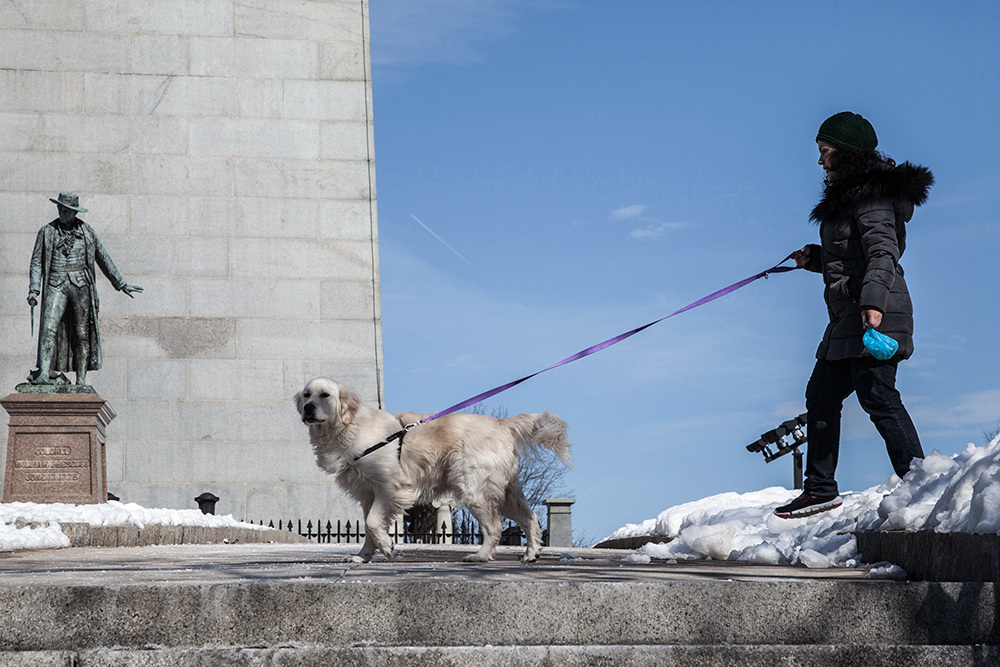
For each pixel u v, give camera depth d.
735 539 7.42
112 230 22.59
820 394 6.88
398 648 4.21
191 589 4.29
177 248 22.70
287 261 23.02
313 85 23.80
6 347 21.83
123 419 21.83
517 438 7.41
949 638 4.46
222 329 22.52
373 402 22.70
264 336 22.62
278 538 18.02
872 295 6.26
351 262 23.22
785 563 6.55
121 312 22.27
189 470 21.84
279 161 23.39
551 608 4.42
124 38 23.36
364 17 24.28
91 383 21.88
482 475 7.18
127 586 4.28
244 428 22.19
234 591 4.31
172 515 14.71
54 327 16.84
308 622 4.33
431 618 4.38
